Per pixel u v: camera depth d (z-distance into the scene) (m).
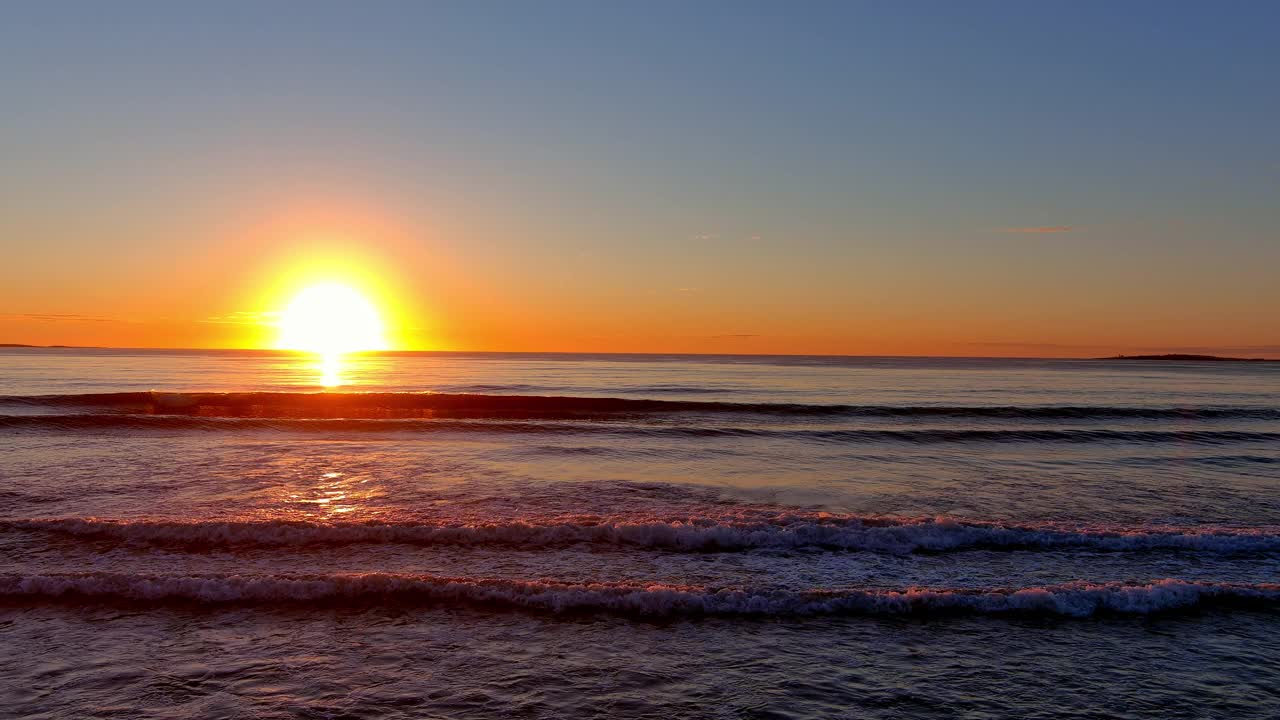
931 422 29.45
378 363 124.38
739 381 65.50
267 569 9.51
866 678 6.81
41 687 6.49
